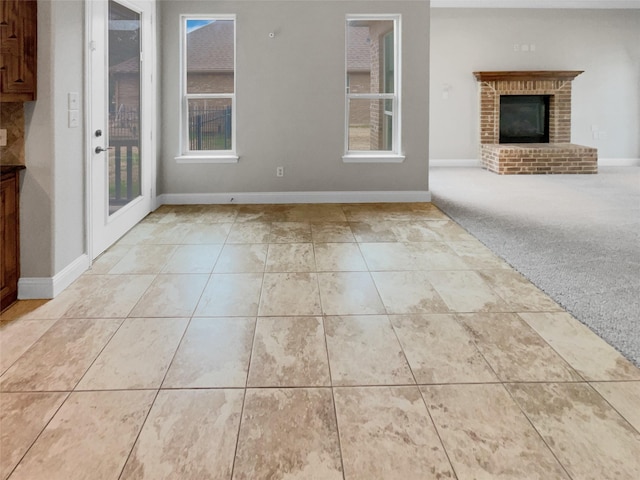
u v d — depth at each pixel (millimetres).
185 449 1554
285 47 5457
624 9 8867
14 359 2125
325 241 4113
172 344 2277
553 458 1498
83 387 1911
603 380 1941
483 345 2252
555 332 2379
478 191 6520
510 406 1772
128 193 4457
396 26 5570
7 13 2432
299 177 5695
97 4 3471
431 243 4031
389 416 1726
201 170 5605
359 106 5875
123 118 4238
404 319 2551
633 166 9078
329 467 1473
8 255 2676
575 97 9109
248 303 2777
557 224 4629
